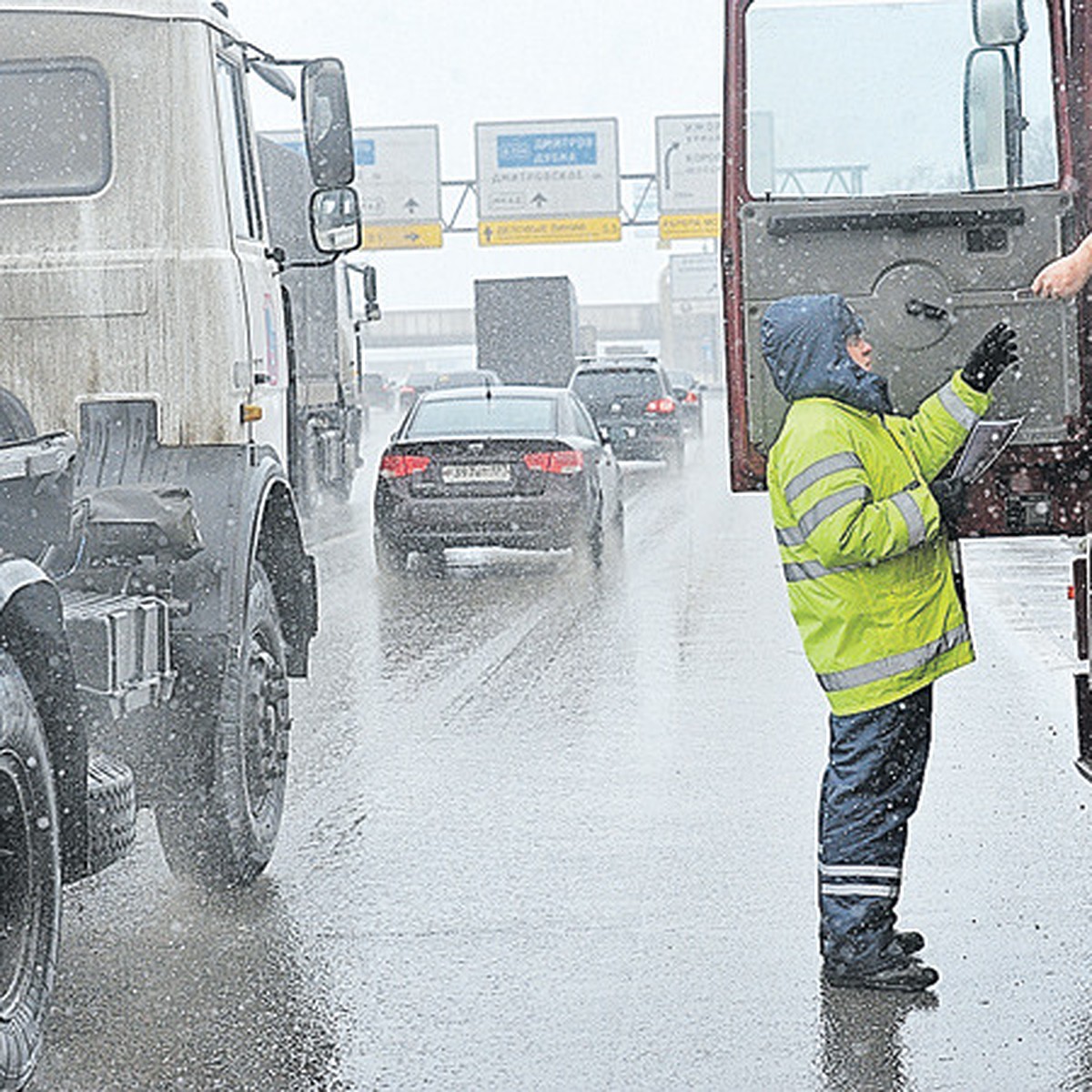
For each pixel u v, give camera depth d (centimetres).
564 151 7338
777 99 1003
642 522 3162
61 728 722
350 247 1077
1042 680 1503
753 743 1282
